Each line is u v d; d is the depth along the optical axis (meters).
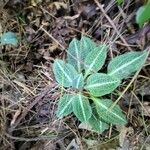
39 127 0.19
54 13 0.21
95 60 0.19
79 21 0.21
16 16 0.22
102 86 0.18
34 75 0.20
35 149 0.19
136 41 0.20
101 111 0.18
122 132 0.18
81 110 0.18
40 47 0.21
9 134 0.19
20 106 0.20
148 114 0.18
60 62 0.19
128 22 0.20
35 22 0.21
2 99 0.20
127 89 0.19
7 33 0.20
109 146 0.18
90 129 0.19
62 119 0.19
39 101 0.20
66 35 0.21
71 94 0.19
